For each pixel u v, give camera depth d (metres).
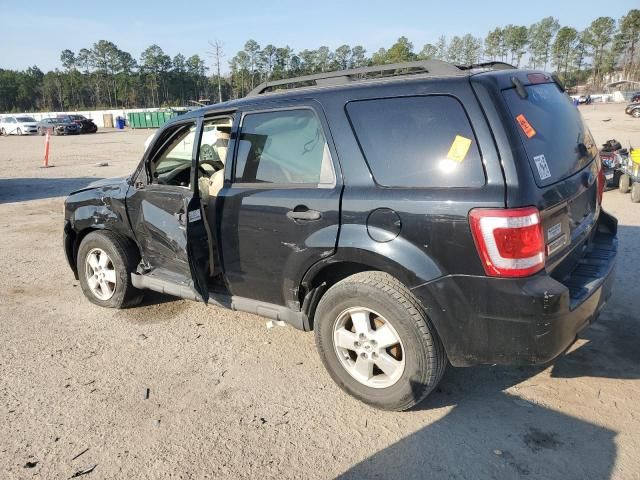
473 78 2.77
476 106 2.70
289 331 4.38
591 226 3.41
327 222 3.11
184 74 128.00
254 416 3.20
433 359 2.91
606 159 9.70
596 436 2.87
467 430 2.97
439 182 2.77
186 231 3.65
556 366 3.59
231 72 104.38
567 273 3.09
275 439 2.97
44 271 6.21
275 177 3.45
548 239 2.74
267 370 3.75
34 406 3.37
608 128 23.31
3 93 124.75
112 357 4.01
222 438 3.00
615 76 108.69
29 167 17.14
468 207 2.63
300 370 3.73
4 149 25.31
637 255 5.68
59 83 127.50
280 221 3.34
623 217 7.48
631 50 106.25
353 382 3.25
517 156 2.61
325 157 3.18
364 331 3.12
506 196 2.57
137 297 4.90
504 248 2.57
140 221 4.40
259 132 3.55
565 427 2.96
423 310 2.89
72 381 3.67
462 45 100.25
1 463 2.84
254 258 3.57
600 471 2.62
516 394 3.30
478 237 2.62
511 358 2.72
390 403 3.10
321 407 3.27
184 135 4.27
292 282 3.38
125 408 3.32
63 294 5.41
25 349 4.17
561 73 114.81
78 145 27.09
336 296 3.15
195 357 3.97
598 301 3.01
